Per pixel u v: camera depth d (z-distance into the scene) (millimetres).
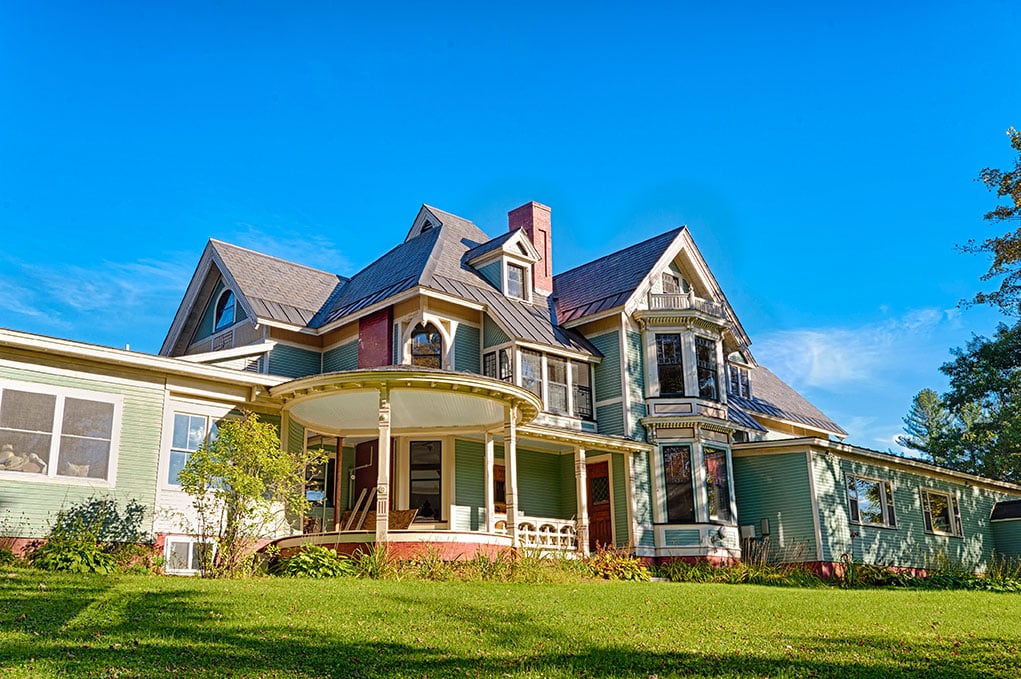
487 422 21031
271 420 18734
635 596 14344
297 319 24812
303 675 8023
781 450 26578
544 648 9602
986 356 38312
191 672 7871
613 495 24750
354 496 22406
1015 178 26844
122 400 16672
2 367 15414
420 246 26250
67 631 9031
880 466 29219
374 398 18234
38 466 15453
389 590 12945
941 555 30359
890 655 10078
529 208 29469
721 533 24797
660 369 26016
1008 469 53750
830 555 25453
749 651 9922
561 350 24859
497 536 18109
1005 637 11836
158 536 16516
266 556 16938
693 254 28641
